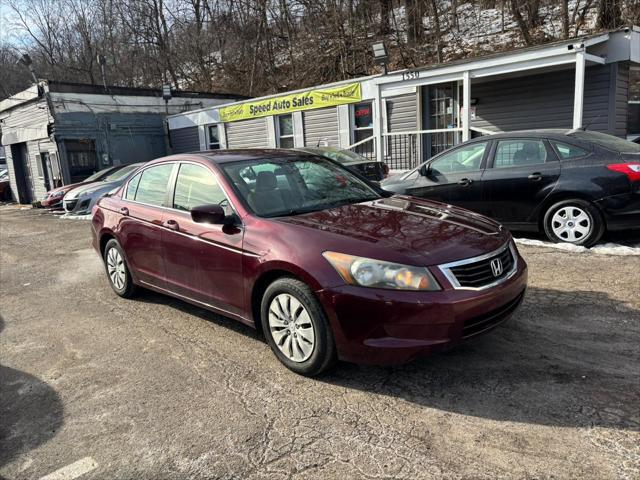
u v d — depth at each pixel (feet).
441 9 70.44
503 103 40.16
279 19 78.84
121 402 11.43
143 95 67.77
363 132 47.01
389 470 8.54
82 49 113.80
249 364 12.87
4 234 39.96
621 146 20.71
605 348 12.34
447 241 11.25
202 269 14.16
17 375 13.24
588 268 18.43
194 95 72.18
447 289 10.36
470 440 9.18
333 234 11.57
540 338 13.10
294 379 11.92
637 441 8.82
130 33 101.04
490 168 22.88
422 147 43.78
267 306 12.35
